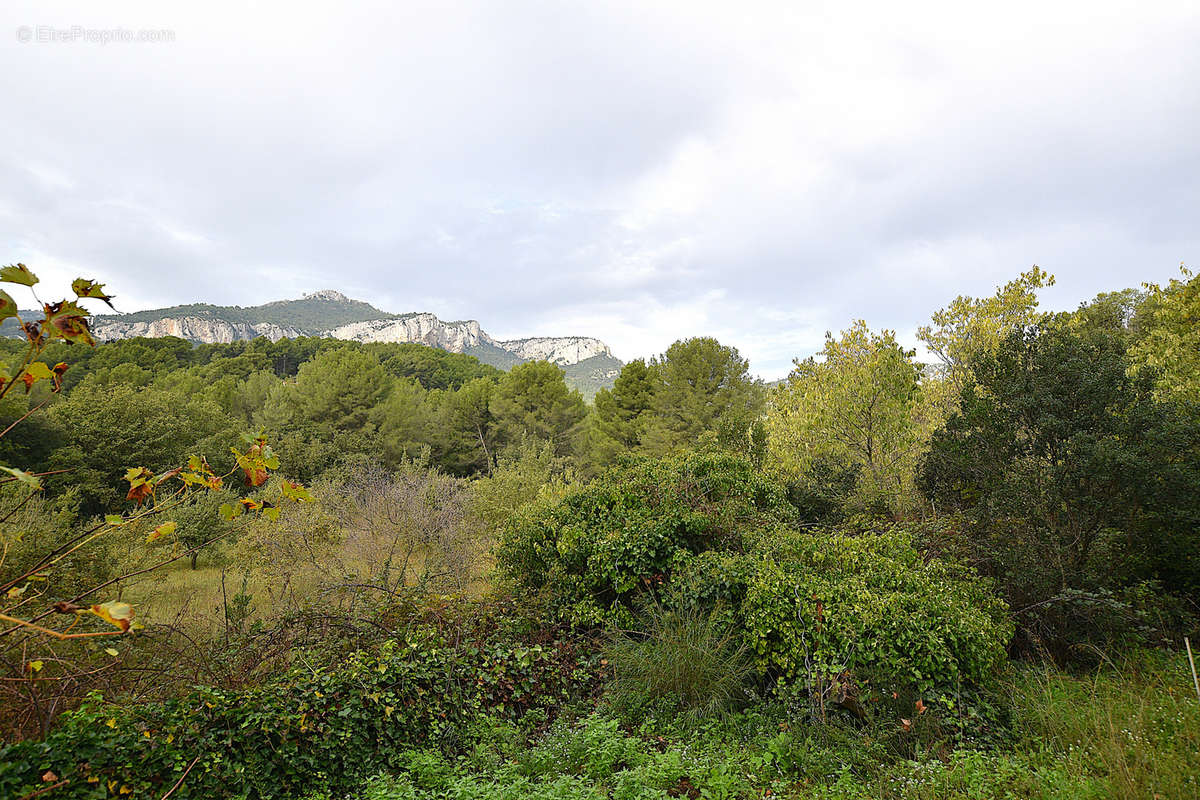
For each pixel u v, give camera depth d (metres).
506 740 5.11
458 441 36.44
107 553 7.85
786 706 5.18
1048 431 6.91
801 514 10.93
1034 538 6.61
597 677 6.37
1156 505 6.30
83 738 3.63
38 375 2.08
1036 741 4.26
